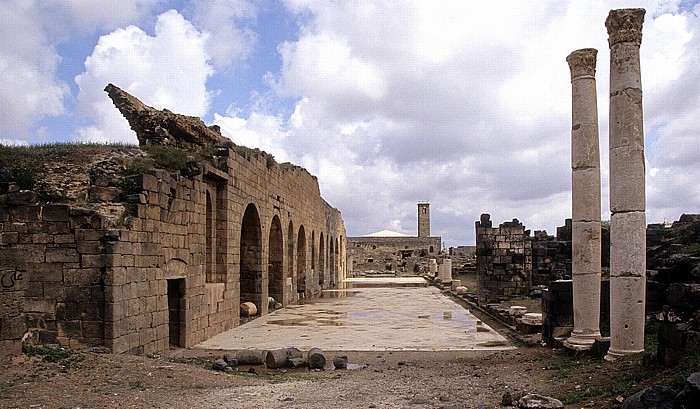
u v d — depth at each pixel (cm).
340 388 1059
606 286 1695
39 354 1147
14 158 1611
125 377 1068
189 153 1994
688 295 966
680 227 2436
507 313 2238
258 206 2603
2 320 1057
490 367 1338
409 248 8412
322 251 4812
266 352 1438
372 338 1894
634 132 1200
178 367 1237
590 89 1468
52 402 870
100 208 1412
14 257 1073
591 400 866
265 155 2764
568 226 3362
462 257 7406
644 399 683
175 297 1739
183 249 1733
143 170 1580
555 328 1633
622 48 1220
